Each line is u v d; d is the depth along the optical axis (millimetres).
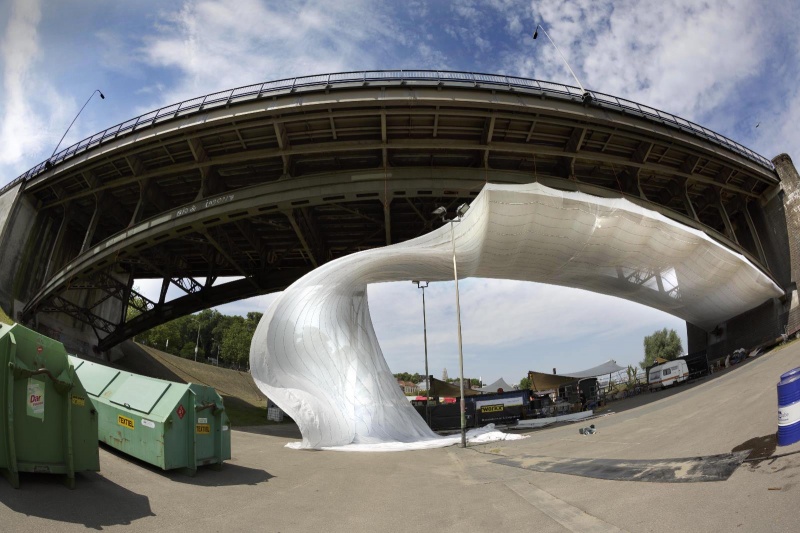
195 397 9586
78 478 7277
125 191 45188
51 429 6664
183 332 130500
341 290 30688
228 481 9430
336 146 36062
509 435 24906
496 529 6266
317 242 47719
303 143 37531
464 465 14523
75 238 54219
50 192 46688
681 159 42750
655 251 32625
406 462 15969
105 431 9930
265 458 14766
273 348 26375
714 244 31141
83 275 41719
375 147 35969
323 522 6945
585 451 12961
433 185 36375
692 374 38906
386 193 36375
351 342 31031
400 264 32094
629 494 6930
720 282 35500
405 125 36000
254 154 36844
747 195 50312
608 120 36062
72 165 40844
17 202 45531
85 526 5438
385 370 33531
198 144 37281
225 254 44219
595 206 28375
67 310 47781
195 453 9250
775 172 49031
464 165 39781
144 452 8914
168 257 52125
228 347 113750
